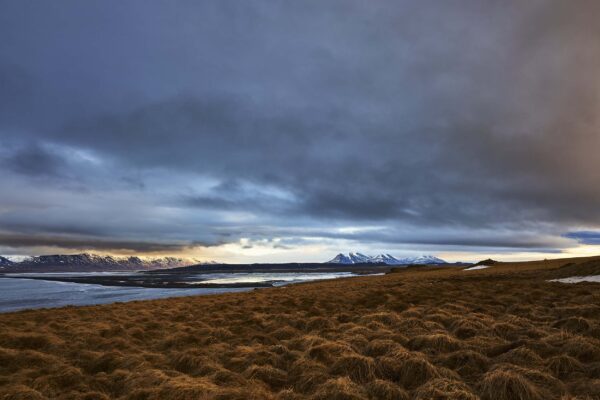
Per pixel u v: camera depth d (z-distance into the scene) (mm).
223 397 7828
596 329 11219
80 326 17562
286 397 8039
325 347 10953
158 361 11602
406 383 8500
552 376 8125
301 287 47156
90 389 9289
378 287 34094
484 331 12438
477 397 7176
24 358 11719
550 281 29234
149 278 175625
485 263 78375
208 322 18234
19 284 130500
